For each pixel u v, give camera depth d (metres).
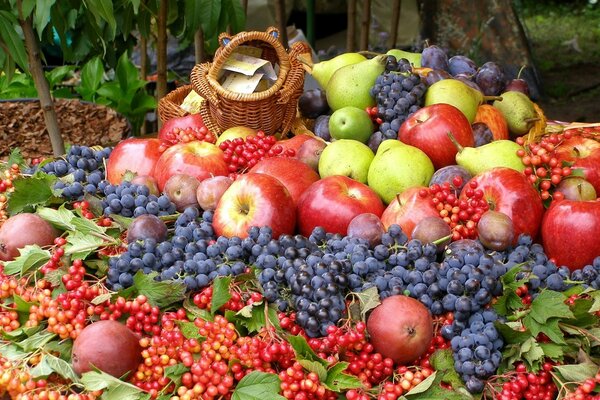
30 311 1.44
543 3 10.51
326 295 1.35
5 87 4.10
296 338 1.29
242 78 2.28
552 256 1.61
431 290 1.39
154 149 2.04
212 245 1.53
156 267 1.50
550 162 1.72
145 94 4.04
